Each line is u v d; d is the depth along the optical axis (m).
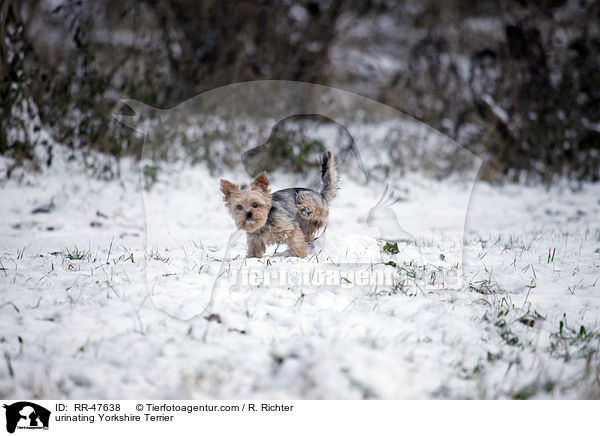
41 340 4.25
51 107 12.02
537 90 15.95
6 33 11.38
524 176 15.45
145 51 14.09
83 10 13.37
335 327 4.58
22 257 6.64
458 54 18.22
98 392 3.62
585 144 15.34
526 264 6.95
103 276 5.77
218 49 15.91
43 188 10.60
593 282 6.18
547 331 4.80
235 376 3.82
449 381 3.88
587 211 11.90
